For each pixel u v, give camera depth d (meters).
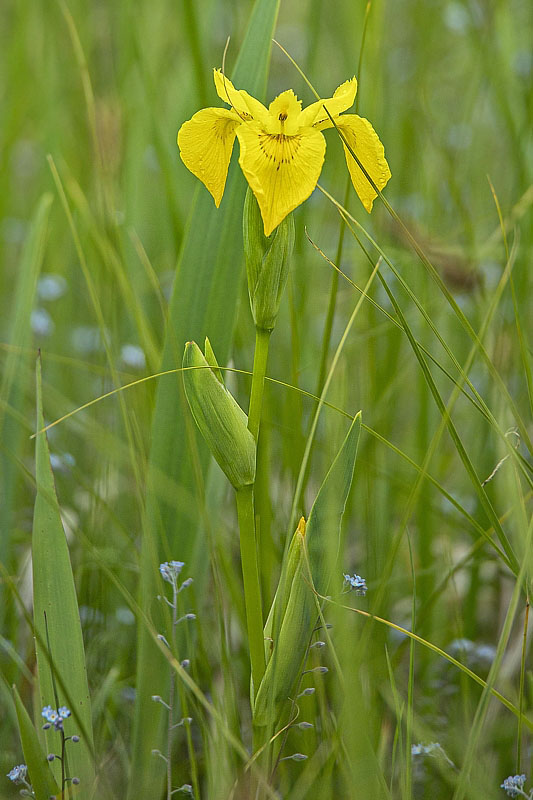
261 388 1.29
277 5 1.40
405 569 1.52
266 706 1.30
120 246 1.58
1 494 1.46
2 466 1.47
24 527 1.57
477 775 1.34
